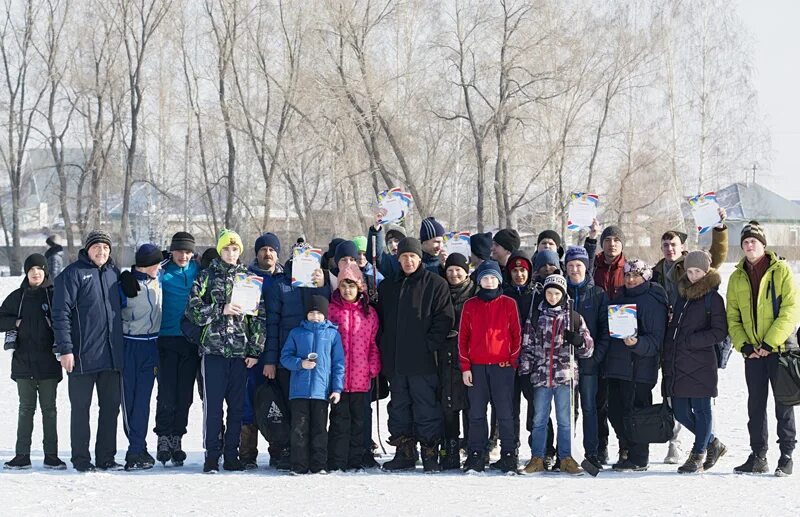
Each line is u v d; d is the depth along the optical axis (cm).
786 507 779
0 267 6112
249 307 970
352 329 994
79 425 978
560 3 4122
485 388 971
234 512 751
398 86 4219
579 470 953
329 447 989
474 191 4894
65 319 963
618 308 948
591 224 1082
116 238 5584
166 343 1026
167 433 1027
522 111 4156
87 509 762
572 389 959
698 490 856
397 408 1000
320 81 3959
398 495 827
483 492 844
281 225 5434
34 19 5016
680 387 962
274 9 4228
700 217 1073
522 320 991
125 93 4900
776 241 6444
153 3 4609
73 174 5469
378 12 4003
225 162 5181
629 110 4350
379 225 1079
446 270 1029
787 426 945
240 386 993
